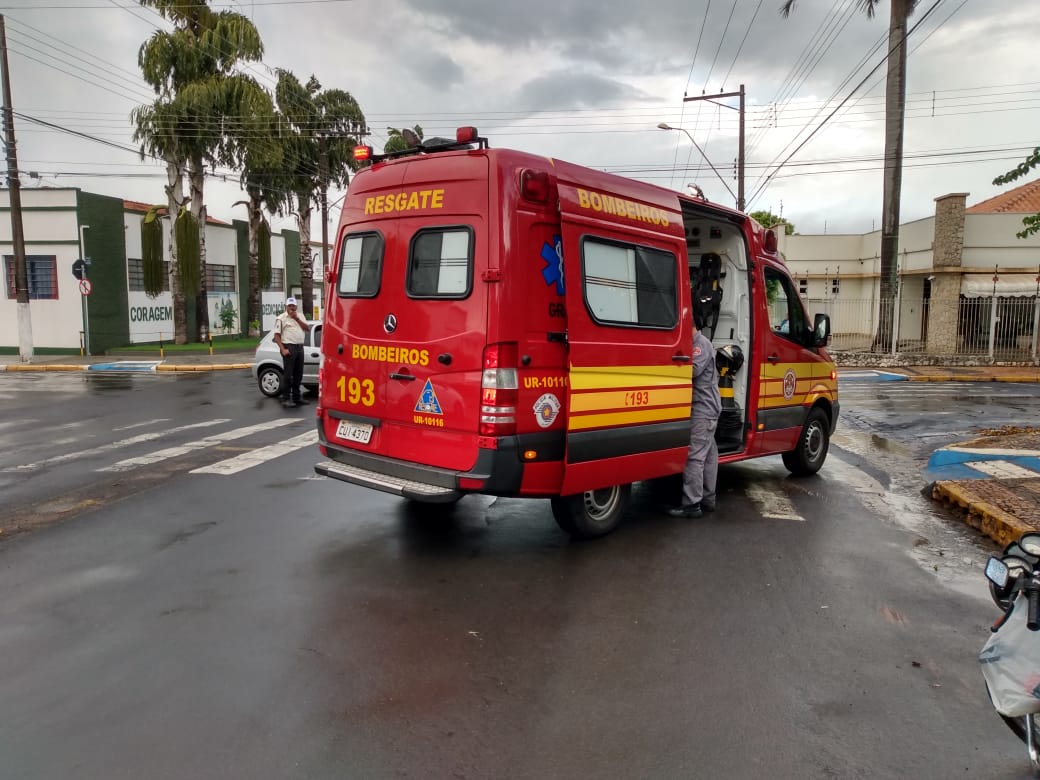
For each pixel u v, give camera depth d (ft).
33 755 9.91
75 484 24.91
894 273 80.38
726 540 19.85
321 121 106.63
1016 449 30.76
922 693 12.03
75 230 88.17
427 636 13.76
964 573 17.71
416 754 10.11
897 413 46.39
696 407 21.48
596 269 17.81
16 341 90.48
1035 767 9.34
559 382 17.37
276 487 24.44
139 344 98.02
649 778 9.71
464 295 16.83
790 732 10.84
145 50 89.25
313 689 11.75
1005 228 86.07
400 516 21.31
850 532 20.86
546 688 11.96
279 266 133.59
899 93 76.23
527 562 17.83
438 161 17.60
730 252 24.66
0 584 16.02
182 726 10.65
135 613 14.56
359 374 19.33
